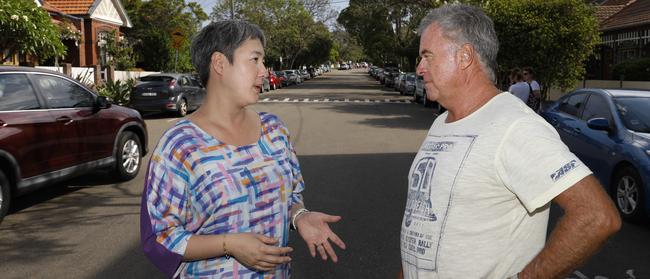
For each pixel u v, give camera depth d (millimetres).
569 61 17547
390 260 4988
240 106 2115
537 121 1794
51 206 7039
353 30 57656
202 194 1982
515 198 1809
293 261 4957
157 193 1976
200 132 2055
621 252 5312
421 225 1940
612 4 30172
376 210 6645
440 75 2047
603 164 6938
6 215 6531
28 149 6355
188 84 19922
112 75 24859
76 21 28281
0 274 4738
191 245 1930
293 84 51000
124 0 41094
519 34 17328
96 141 7652
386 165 9742
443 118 2182
